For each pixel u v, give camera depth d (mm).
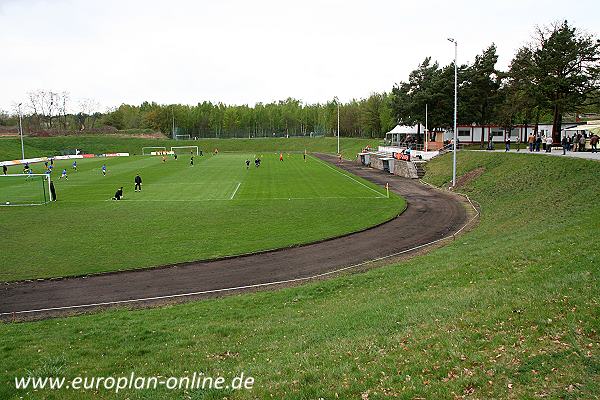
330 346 13148
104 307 19969
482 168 53812
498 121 87812
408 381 10430
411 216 38312
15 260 26781
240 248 28703
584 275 14992
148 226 35156
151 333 15914
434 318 13992
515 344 11398
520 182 42500
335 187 56594
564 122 100438
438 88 79562
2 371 13195
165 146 160875
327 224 35250
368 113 155000
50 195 48906
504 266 18656
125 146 155750
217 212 40594
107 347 14820
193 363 13234
